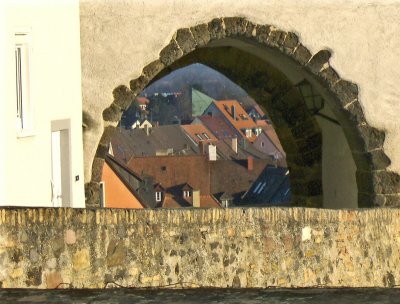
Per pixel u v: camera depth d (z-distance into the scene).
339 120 45.03
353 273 27.20
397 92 44.28
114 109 41.25
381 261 27.55
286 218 26.27
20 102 34.28
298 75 49.03
